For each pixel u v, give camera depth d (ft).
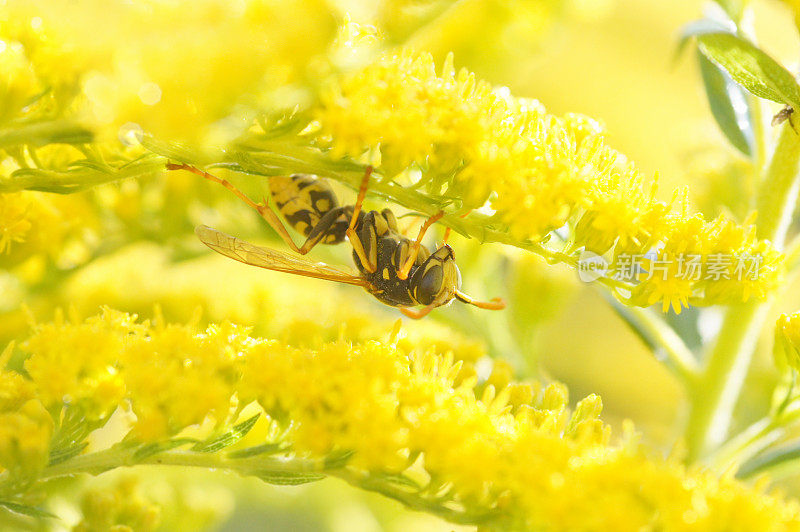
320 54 0.49
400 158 0.51
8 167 0.53
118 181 0.52
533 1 0.63
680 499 0.50
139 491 0.57
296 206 0.58
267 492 0.66
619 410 0.75
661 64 0.87
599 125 0.53
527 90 0.83
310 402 0.51
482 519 0.51
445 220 0.52
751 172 0.59
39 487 0.52
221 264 0.63
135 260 0.62
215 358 0.52
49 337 0.52
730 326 0.58
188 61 0.49
